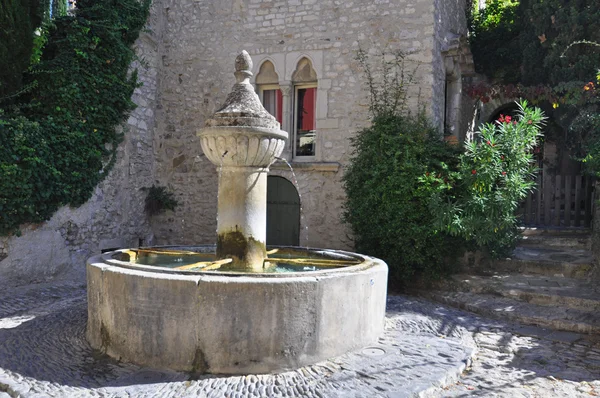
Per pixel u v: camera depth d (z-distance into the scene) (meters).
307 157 9.29
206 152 4.38
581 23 8.88
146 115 9.60
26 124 6.75
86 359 3.78
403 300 6.30
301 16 9.07
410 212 6.84
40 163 6.91
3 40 6.78
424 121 7.57
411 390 3.25
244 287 3.47
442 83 9.03
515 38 11.33
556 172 10.95
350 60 8.77
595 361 4.20
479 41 11.68
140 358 3.64
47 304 5.92
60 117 7.42
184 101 9.91
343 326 3.87
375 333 4.27
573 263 6.84
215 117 4.28
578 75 8.95
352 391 3.21
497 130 6.51
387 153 7.12
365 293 4.07
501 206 6.14
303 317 3.60
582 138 8.80
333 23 8.87
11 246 6.83
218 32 9.66
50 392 3.18
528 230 9.09
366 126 8.66
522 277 6.84
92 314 4.12
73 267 7.82
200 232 9.84
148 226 9.88
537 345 4.61
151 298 3.59
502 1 12.17
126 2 8.33
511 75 11.47
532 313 5.41
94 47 7.82
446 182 6.75
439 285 6.85
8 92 6.98
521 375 3.81
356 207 7.44
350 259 5.08
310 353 3.65
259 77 9.45
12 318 5.18
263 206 4.54
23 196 6.72
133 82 8.55
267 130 4.18
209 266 4.09
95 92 7.89
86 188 7.85
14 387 3.24
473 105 11.90
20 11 6.95
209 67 9.73
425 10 8.30
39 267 7.23
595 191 8.05
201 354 3.50
